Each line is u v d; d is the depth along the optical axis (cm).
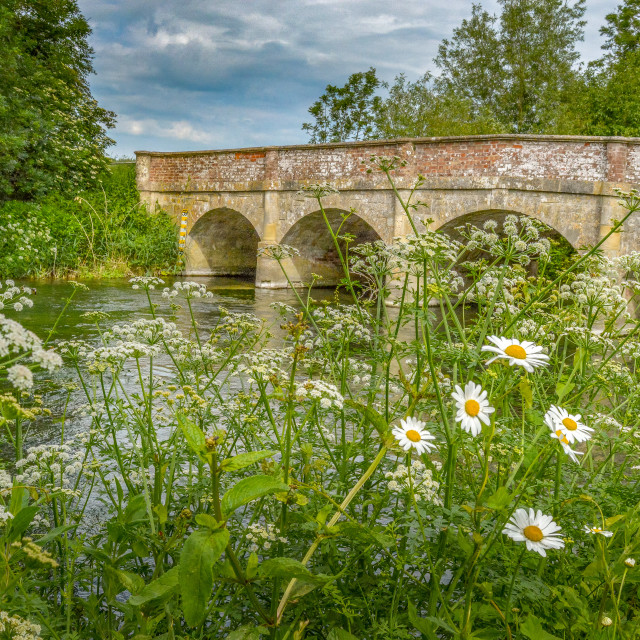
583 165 1352
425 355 231
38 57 2352
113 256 1920
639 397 295
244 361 320
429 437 168
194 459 265
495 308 348
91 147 2230
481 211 1513
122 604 183
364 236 2097
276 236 1870
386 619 199
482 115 3459
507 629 158
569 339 326
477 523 163
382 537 168
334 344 351
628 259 356
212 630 196
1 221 1717
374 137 3462
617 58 3309
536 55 3578
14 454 442
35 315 1104
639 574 160
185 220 2067
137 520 200
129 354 252
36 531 282
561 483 230
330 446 278
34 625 151
